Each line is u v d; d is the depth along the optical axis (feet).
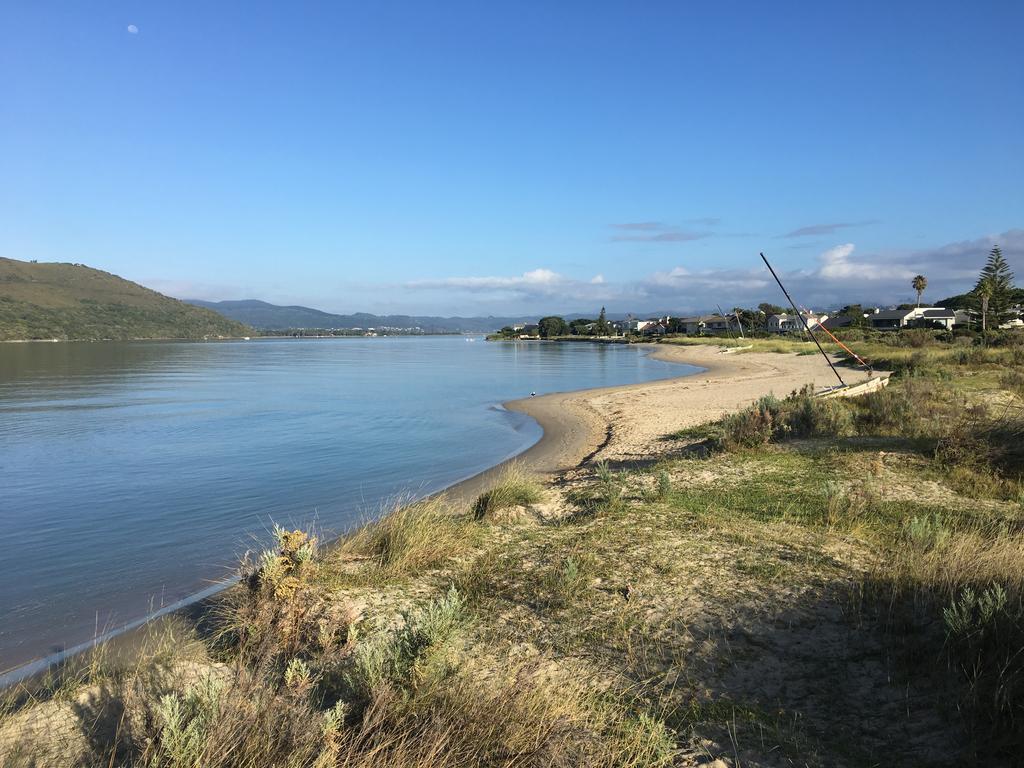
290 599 16.46
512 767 10.16
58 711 12.92
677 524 23.52
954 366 83.97
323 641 15.06
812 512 24.47
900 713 11.55
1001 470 29.09
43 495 38.60
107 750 11.28
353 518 32.73
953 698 11.60
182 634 17.85
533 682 12.46
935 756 10.26
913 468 30.14
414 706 11.25
